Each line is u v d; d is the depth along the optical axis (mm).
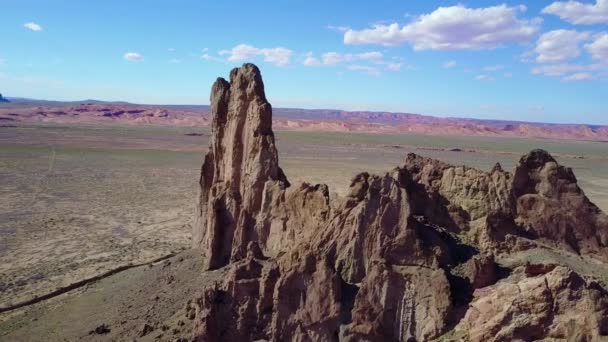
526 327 21141
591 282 21250
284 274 25531
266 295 25938
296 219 32219
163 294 35062
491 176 32531
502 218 29859
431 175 33312
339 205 28688
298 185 32562
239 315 26250
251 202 35250
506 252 28750
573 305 20828
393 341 23922
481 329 21875
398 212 25672
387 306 24188
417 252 24953
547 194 33500
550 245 31688
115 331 31797
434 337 22984
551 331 20812
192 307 30266
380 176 27703
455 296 23922
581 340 20203
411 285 24250
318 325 24547
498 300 22156
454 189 32000
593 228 32969
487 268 24750
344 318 24469
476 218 30609
